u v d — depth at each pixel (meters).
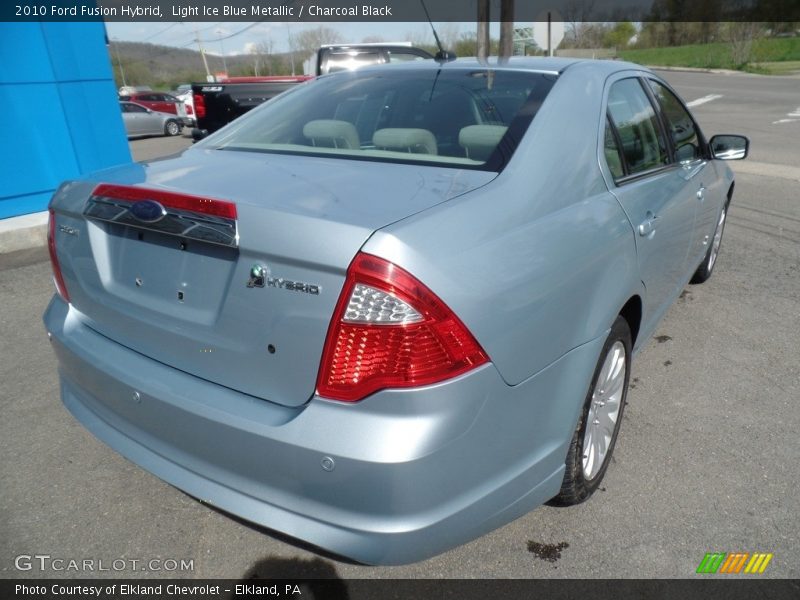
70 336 2.26
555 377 1.96
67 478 2.65
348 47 10.20
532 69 2.65
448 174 2.04
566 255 1.98
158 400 1.89
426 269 1.57
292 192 1.85
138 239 2.00
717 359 3.71
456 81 2.64
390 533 1.64
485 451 1.74
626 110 2.82
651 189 2.75
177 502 2.52
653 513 2.44
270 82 10.40
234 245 1.70
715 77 35.28
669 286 3.25
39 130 7.04
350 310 1.56
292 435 1.63
